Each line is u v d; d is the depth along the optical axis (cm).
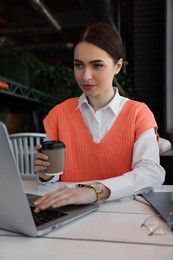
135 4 450
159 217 76
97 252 58
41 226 68
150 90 451
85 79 103
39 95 830
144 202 90
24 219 64
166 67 411
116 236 65
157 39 446
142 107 119
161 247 60
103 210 83
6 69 816
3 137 58
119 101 120
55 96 458
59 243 62
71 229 70
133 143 115
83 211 78
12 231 69
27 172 209
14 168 59
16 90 809
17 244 62
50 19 862
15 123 1008
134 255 56
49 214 75
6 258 56
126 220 75
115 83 125
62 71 421
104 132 117
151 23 447
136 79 454
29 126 995
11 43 1191
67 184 110
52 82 449
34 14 1010
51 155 91
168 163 192
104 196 88
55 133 126
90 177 118
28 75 848
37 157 93
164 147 168
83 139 118
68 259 55
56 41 1243
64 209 80
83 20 979
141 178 96
